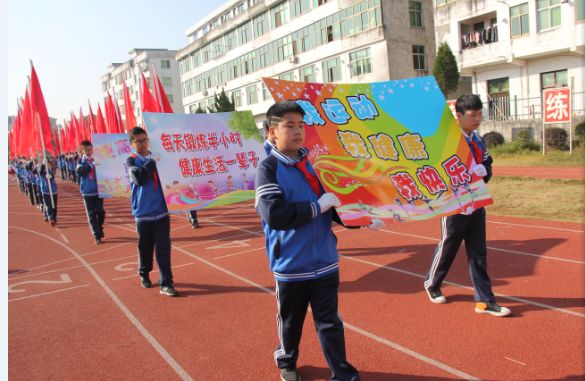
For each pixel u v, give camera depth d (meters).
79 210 15.29
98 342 4.25
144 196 5.35
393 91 4.31
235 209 12.66
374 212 3.74
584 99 18.83
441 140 4.21
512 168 15.52
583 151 16.41
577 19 17.98
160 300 5.30
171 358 3.83
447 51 22.30
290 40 32.38
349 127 3.94
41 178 11.51
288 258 2.88
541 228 7.35
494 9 20.89
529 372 3.20
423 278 5.41
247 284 5.70
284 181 2.86
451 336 3.84
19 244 9.65
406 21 25.78
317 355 3.70
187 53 46.91
